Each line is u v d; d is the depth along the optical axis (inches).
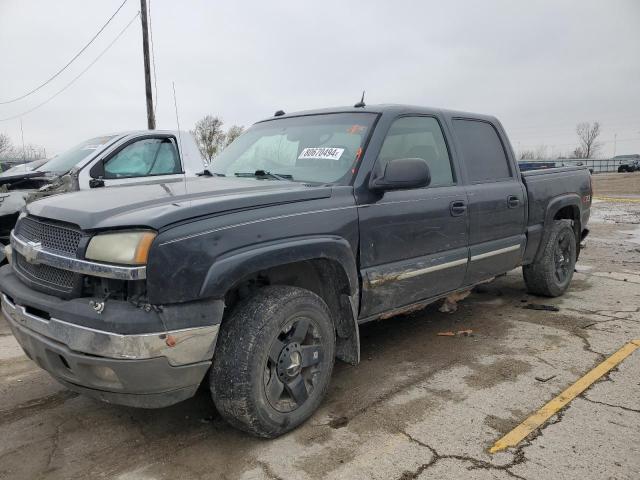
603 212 606.2
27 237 121.8
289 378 118.6
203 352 103.8
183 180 148.4
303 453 112.6
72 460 111.3
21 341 116.0
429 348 173.0
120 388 101.2
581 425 121.6
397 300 150.6
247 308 112.7
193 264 101.3
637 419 124.1
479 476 103.4
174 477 105.0
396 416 127.5
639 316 203.8
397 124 155.9
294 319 117.7
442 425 123.0
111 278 99.0
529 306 218.7
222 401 110.7
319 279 136.4
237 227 109.3
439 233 158.4
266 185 132.0
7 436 121.2
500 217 184.5
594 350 168.1
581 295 237.0
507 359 162.2
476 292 245.3
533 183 206.2
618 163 2667.3
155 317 98.0
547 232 216.7
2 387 147.6
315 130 159.9
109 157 241.4
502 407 131.2
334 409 131.6
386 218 141.4
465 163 176.6
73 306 102.3
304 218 121.8
